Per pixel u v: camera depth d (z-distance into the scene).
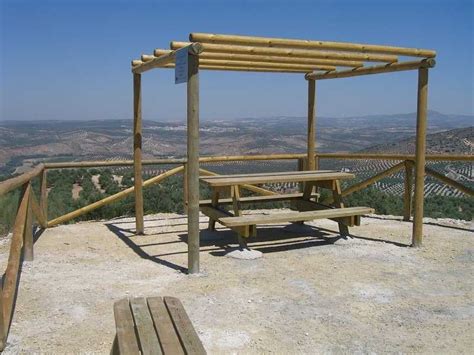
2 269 5.34
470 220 8.45
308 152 7.96
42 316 3.91
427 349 3.39
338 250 6.10
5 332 3.38
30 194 5.72
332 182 6.80
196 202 5.03
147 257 5.85
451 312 4.07
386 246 6.29
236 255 5.73
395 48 5.63
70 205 8.98
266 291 4.54
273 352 3.31
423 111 6.02
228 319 3.87
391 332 3.66
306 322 3.83
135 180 7.10
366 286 4.71
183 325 2.58
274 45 5.11
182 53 4.93
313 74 7.58
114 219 8.55
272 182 6.28
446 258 5.77
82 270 5.26
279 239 6.71
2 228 7.50
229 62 6.35
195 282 4.80
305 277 4.98
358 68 6.80
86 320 3.83
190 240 5.05
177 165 8.58
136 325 2.58
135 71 6.70
